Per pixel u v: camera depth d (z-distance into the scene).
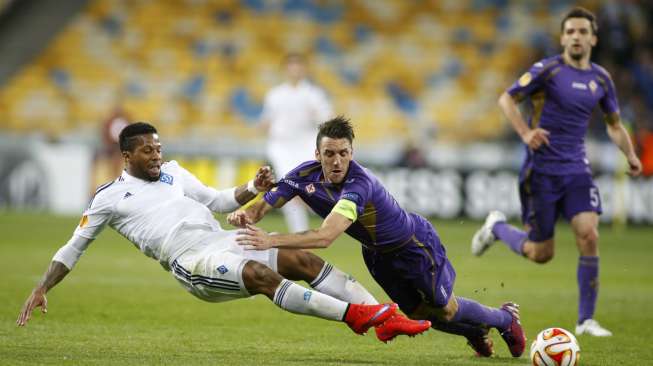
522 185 30.80
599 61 83.50
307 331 27.52
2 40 101.44
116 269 43.62
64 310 30.30
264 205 22.62
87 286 36.94
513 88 29.73
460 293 37.75
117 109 81.00
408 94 99.56
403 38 103.12
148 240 22.77
